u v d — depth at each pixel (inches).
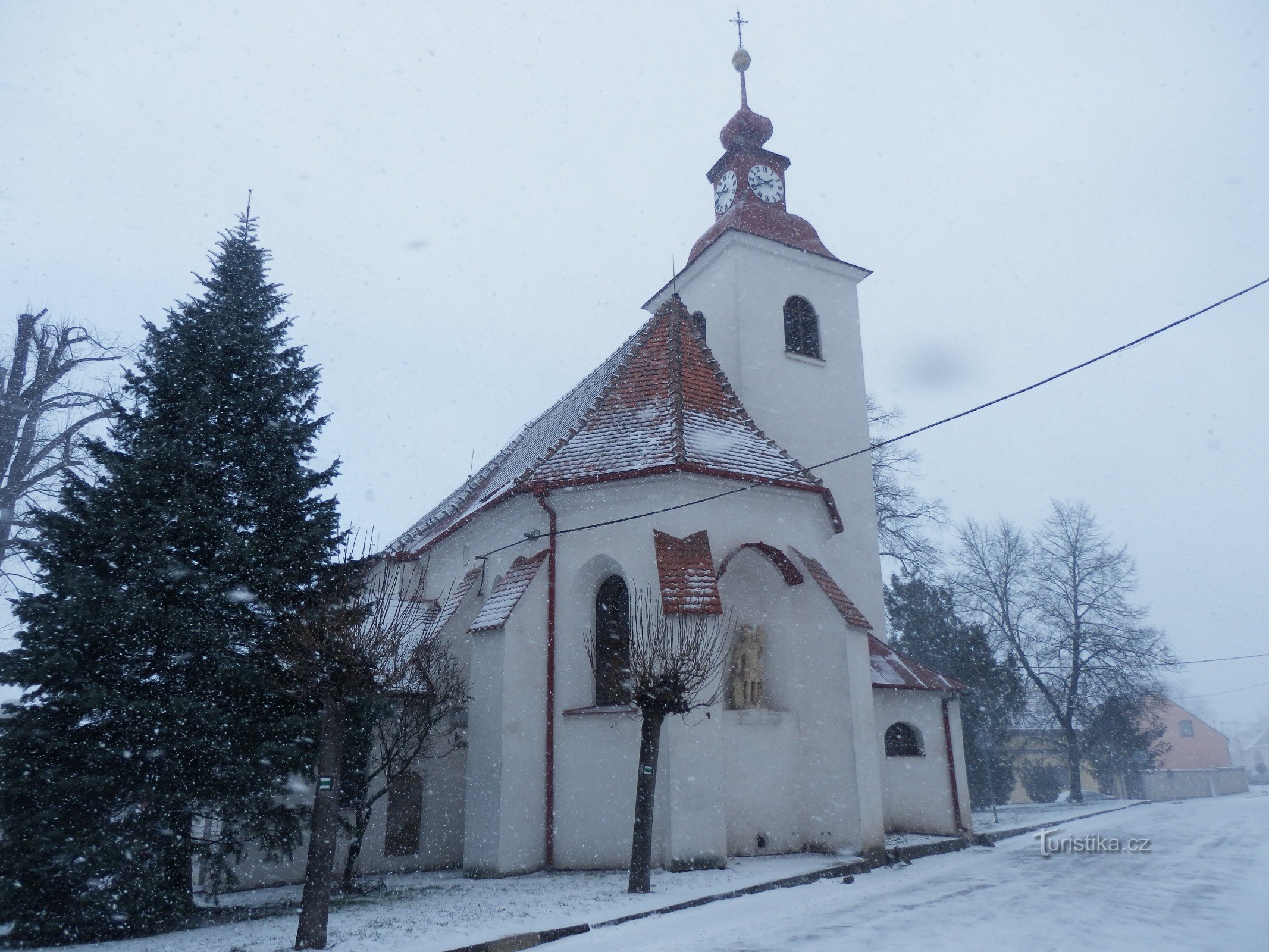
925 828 802.2
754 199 1056.2
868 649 718.5
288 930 464.4
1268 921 385.1
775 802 672.4
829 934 400.2
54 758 481.7
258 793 513.0
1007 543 1585.9
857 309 1045.2
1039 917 418.3
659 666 576.7
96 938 466.9
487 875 634.8
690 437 729.0
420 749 665.0
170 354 597.0
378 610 560.4
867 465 983.6
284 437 598.2
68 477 543.8
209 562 548.7
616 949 395.2
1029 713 1699.1
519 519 764.6
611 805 638.5
